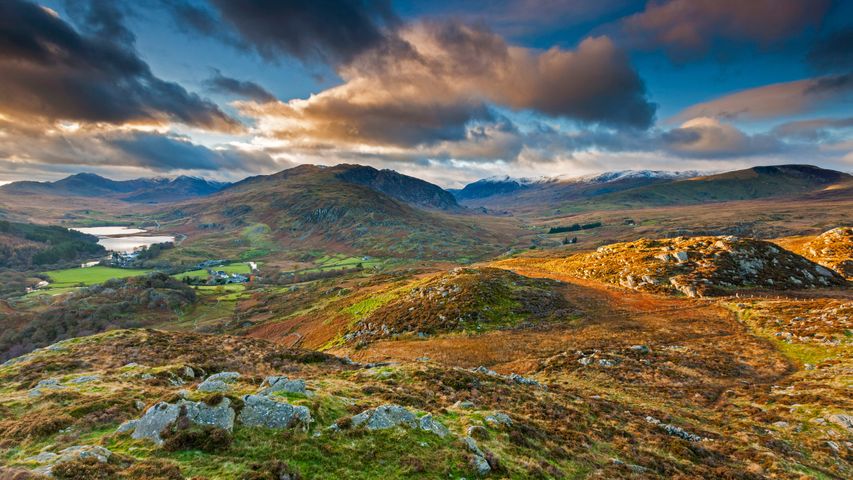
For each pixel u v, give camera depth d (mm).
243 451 18562
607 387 43781
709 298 82312
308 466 18109
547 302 83250
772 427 33062
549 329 69812
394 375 38000
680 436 31312
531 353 59250
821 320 58750
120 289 186250
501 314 78250
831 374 42094
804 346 51969
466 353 61750
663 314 74500
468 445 21812
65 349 47125
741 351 53312
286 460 18234
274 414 21391
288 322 130625
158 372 35688
